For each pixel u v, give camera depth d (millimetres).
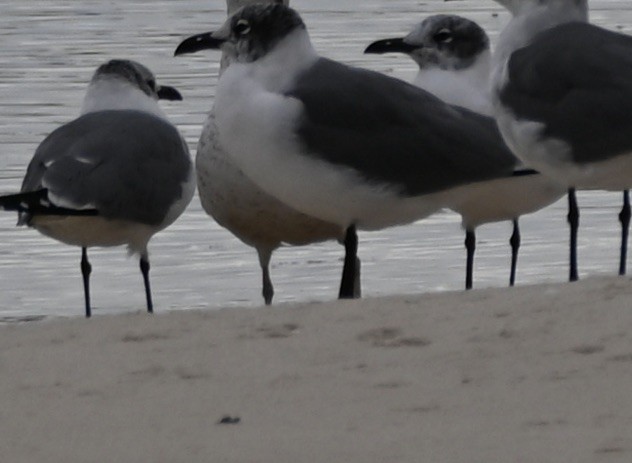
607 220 22172
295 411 10180
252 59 15664
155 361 11367
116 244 17750
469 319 12039
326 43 31641
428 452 9297
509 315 12078
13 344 11961
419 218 15977
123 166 17078
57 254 21156
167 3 36469
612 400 10172
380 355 11289
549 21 16172
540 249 21234
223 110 15484
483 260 20797
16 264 20719
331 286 20000
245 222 17750
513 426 9750
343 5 35781
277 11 15664
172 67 29688
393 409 10156
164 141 17672
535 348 11258
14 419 10195
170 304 19422
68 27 33656
